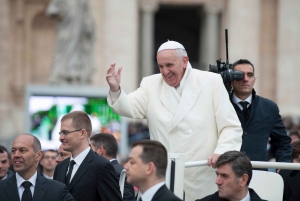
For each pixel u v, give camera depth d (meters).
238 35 143.00
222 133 25.84
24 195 25.73
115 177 26.81
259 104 30.53
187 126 25.89
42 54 145.00
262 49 146.62
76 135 26.98
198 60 179.75
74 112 27.52
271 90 146.25
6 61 141.25
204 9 148.38
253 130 30.20
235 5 143.38
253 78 30.31
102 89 73.12
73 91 72.44
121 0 138.75
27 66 144.12
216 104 26.12
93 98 73.12
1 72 141.00
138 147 21.06
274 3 146.75
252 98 30.67
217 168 23.22
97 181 26.56
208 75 26.53
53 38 145.25
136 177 20.92
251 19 143.38
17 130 141.12
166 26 179.12
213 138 26.05
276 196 25.41
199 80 26.36
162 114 26.25
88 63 98.56
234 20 143.38
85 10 99.62
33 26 144.75
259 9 143.88
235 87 30.39
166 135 26.03
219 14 148.75
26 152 25.89
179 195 23.16
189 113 25.95
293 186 28.02
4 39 141.25
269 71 146.38
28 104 71.94
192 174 25.86
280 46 143.62
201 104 26.09
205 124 25.95
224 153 23.36
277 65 143.75
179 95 26.36
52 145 71.94
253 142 30.12
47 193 25.72
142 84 27.20
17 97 143.62
